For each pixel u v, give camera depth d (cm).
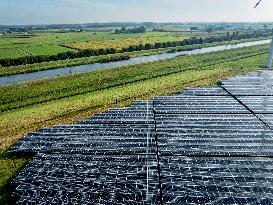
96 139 3225
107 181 2455
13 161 2944
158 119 3806
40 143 3172
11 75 7288
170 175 2514
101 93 5256
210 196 2248
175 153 2902
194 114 3981
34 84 5856
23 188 2392
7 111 4381
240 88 5356
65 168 2655
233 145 3036
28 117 4119
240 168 2608
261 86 5484
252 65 7838
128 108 4247
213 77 6475
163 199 2223
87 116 4166
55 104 4656
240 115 3931
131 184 2408
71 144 3123
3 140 3441
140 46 11844
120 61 9425
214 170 2584
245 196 2244
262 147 2997
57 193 2325
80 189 2366
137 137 3253
